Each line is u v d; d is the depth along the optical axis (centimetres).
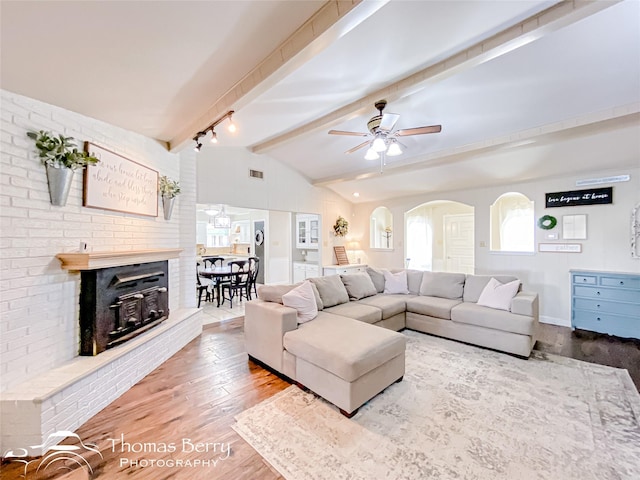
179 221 403
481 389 251
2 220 184
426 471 164
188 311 380
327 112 340
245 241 894
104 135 272
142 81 218
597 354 325
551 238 448
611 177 400
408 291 465
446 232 764
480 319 342
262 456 176
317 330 268
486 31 205
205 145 466
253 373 284
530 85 276
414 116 343
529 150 397
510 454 176
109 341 246
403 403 231
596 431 196
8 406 176
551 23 186
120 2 140
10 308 188
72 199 234
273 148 474
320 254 679
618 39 214
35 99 207
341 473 163
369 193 662
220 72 216
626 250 392
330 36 167
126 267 270
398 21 189
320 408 225
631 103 286
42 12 141
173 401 234
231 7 152
